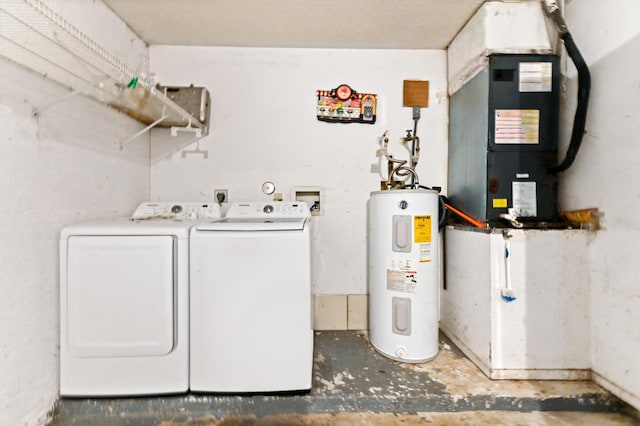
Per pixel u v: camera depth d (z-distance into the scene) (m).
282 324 1.23
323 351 1.62
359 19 1.60
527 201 1.42
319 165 1.91
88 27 1.35
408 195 1.46
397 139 1.92
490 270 1.32
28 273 1.07
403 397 1.24
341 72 1.91
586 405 1.22
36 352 1.10
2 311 0.99
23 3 0.78
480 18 1.49
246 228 1.23
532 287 1.31
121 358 1.20
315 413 1.24
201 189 1.90
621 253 1.17
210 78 1.89
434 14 1.56
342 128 1.91
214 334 1.22
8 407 1.00
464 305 1.56
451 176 1.85
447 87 1.91
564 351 1.31
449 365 1.46
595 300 1.28
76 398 1.20
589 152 1.31
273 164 1.91
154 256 1.18
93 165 1.40
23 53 1.00
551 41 1.43
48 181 1.15
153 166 1.89
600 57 1.26
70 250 1.16
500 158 1.43
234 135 1.90
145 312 1.18
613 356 1.20
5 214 0.99
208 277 1.21
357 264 1.92
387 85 1.91
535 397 1.23
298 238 1.23
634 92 1.13
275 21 1.62
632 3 1.13
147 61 1.84
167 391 1.21
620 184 1.17
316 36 1.77
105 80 1.27
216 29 1.70
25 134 1.06
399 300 1.48
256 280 1.22
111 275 1.17
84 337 1.17
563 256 1.31
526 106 1.42
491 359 1.33
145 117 1.67
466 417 1.21
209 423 1.20
